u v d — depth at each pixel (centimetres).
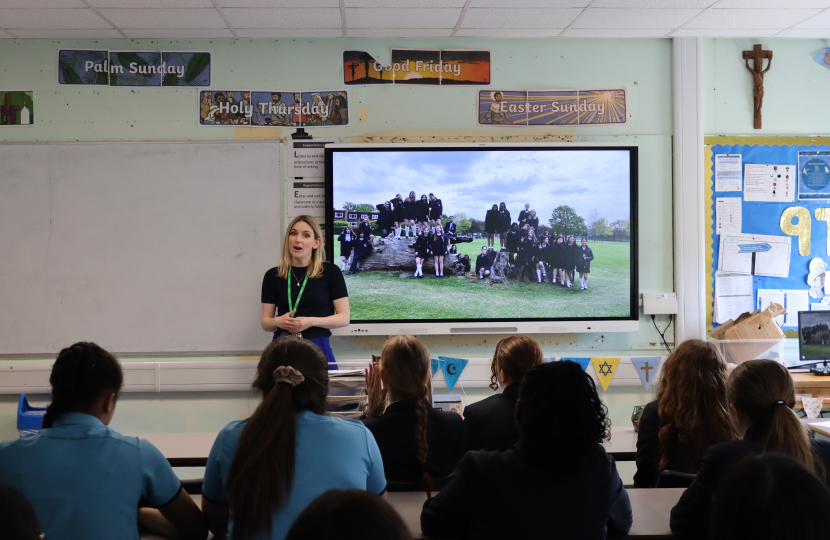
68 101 370
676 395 204
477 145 373
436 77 379
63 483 127
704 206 386
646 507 159
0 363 366
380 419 180
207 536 150
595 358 375
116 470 131
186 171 372
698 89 381
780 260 389
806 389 331
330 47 375
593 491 121
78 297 370
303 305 319
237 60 373
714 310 388
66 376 136
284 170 374
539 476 120
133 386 367
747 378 151
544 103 382
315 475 126
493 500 121
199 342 372
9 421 366
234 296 373
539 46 382
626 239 378
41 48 369
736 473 86
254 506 117
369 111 377
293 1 317
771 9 334
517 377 203
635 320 377
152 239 372
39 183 368
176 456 227
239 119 374
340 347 379
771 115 390
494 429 197
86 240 370
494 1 320
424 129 379
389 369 182
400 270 373
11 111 369
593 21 351
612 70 383
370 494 65
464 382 376
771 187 388
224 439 136
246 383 368
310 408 136
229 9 326
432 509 132
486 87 380
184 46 372
